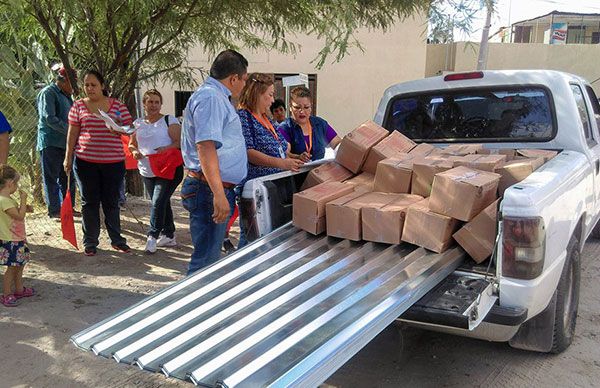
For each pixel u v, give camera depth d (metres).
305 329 2.31
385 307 2.41
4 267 5.42
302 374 1.97
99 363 3.64
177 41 7.30
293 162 4.05
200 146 3.38
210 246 3.82
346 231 3.31
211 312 2.66
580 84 4.95
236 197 4.16
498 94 4.54
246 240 3.67
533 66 20.83
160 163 5.62
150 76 7.55
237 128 3.68
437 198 3.05
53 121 6.57
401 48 15.34
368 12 5.86
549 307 3.37
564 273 3.44
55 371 3.52
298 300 2.62
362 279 2.79
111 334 2.60
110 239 6.09
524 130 4.45
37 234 6.50
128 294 4.78
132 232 6.75
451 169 3.28
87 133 5.47
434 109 4.82
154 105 5.68
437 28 5.24
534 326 3.42
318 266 3.01
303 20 6.29
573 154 4.00
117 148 5.64
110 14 5.54
